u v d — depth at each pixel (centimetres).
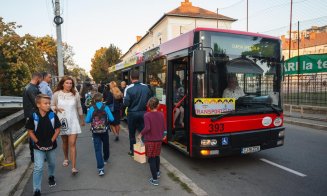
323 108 1240
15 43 1911
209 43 532
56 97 520
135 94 618
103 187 468
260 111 561
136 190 454
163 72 720
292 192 442
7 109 1084
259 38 576
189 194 436
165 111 693
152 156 471
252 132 546
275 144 579
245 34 563
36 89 574
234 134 527
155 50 807
